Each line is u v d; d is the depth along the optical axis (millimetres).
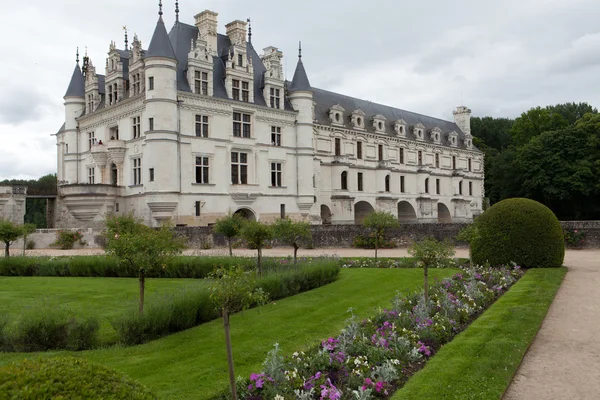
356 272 24359
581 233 33156
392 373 9234
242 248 39969
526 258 23734
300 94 56062
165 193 43906
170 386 9008
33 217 104500
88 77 56281
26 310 13391
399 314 12945
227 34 55281
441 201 83375
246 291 8914
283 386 8484
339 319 14508
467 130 95000
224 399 8438
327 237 40094
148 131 44344
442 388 8672
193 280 22906
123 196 48812
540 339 12102
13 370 5137
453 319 13180
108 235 14805
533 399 8586
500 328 12406
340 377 9289
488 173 97312
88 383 5328
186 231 41000
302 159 55875
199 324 14336
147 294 18562
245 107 50719
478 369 9547
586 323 13367
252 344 11852
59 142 64312
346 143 66125
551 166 75688
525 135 91062
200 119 47406
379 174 70312
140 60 47312
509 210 24609
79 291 19797
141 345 11984
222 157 48719
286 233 22953
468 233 21719
